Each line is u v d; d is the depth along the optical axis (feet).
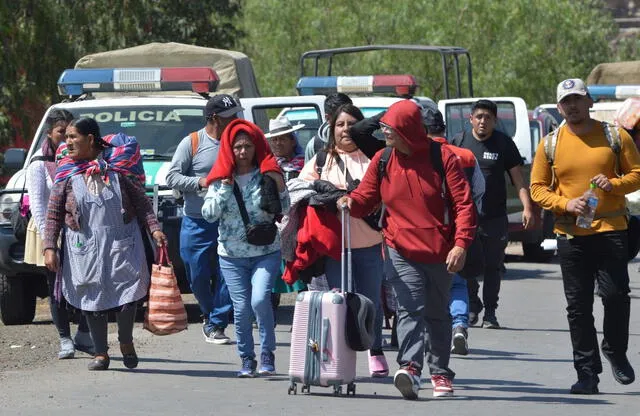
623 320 69.62
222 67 147.95
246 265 75.66
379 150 71.26
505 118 155.53
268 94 346.13
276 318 106.93
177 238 99.66
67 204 75.61
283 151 90.99
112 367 80.02
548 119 186.50
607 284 68.90
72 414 63.87
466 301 86.58
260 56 350.64
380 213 73.20
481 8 341.00
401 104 66.28
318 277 76.54
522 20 351.46
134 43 245.65
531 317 108.68
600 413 64.44
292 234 75.46
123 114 111.04
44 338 95.71
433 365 69.62
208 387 72.33
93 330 78.02
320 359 68.54
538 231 160.45
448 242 66.59
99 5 240.12
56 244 75.97
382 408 65.57
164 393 70.23
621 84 231.91
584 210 67.46
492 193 98.43
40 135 110.73
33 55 216.13
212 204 74.74
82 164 75.97
